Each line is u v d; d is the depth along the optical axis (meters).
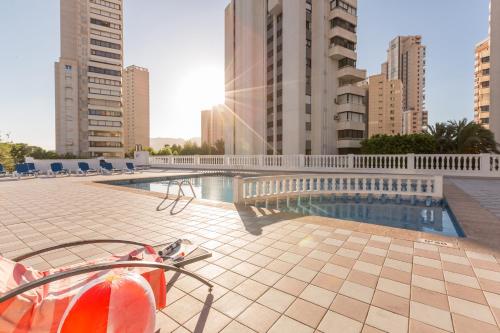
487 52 57.91
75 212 6.71
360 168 17.03
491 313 2.43
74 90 66.38
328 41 37.25
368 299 2.69
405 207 9.05
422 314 2.43
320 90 36.47
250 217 6.12
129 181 15.43
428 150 22.05
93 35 67.88
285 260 3.67
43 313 1.76
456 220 6.00
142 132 121.75
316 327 2.28
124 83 120.00
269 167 20.92
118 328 1.70
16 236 4.87
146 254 2.79
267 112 41.56
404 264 3.48
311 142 37.47
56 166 18.88
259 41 42.00
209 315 2.46
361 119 39.44
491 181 12.70
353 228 5.13
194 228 5.27
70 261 3.71
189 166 25.83
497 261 3.54
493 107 30.47
